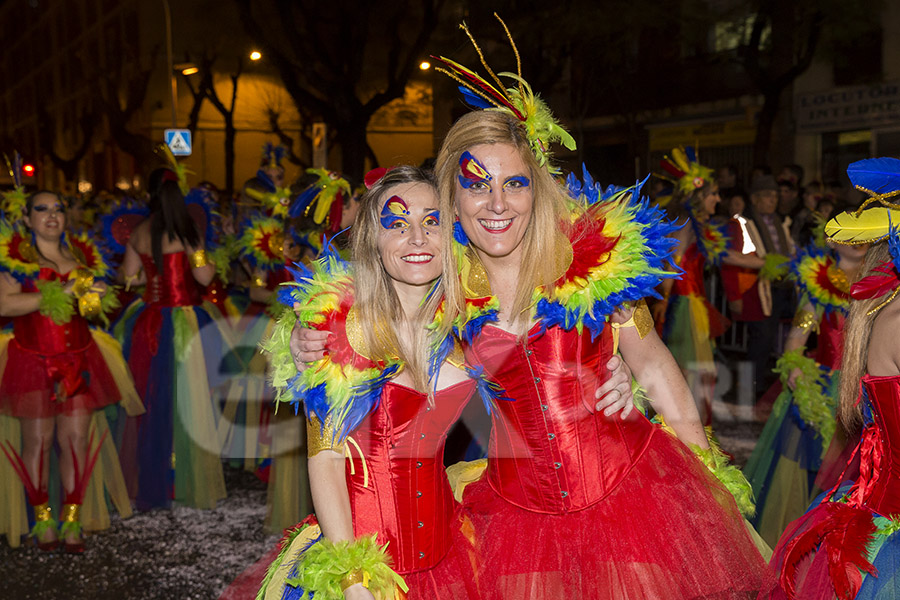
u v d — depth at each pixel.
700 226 5.61
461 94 2.45
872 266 2.40
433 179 2.21
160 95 15.86
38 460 4.15
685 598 2.21
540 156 2.24
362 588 2.04
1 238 4.19
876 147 12.90
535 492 2.31
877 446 2.26
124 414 4.71
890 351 2.18
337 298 2.11
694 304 5.61
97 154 18.17
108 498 4.64
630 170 15.76
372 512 2.17
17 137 23.22
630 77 15.34
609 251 2.23
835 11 12.02
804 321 3.94
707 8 13.30
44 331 4.19
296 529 2.39
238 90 15.42
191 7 14.57
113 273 4.85
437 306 2.19
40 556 4.10
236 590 2.68
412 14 10.30
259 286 4.91
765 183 7.15
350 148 10.49
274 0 10.46
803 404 3.83
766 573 2.33
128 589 3.67
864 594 2.17
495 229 2.20
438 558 2.23
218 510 4.68
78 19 18.31
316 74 10.45
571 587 2.22
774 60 12.52
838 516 2.27
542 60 13.11
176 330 4.77
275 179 5.71
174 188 4.93
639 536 2.24
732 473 2.43
